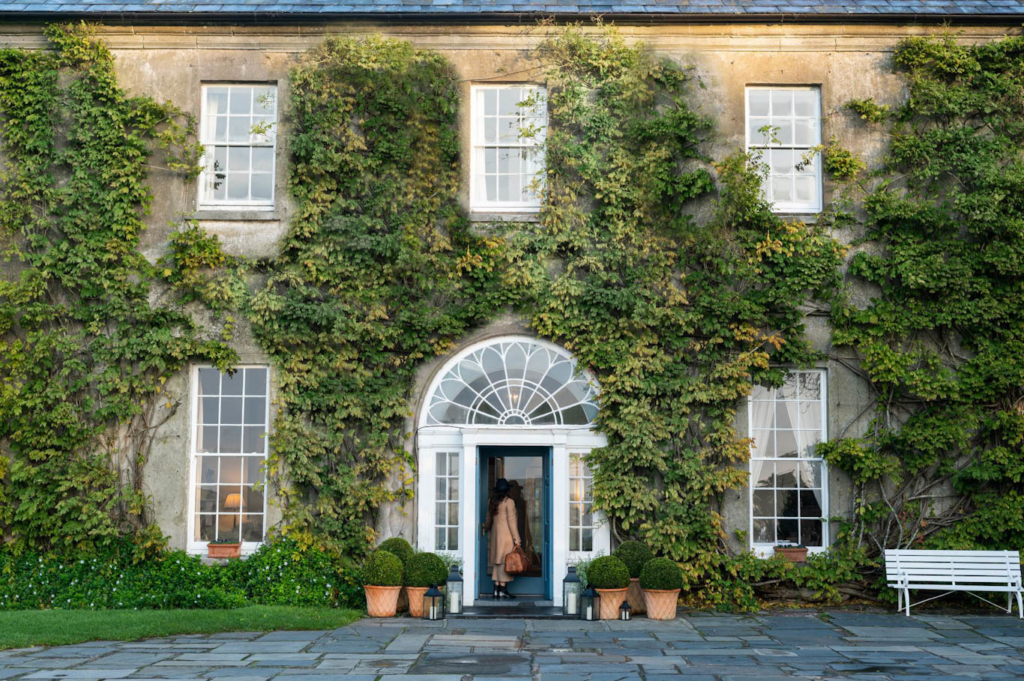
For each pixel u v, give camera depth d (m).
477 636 11.41
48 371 13.93
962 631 11.88
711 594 13.65
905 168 14.59
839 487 14.13
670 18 14.70
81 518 13.55
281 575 13.39
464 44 14.77
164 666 9.20
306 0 14.88
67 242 14.15
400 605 13.43
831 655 10.19
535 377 14.26
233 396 14.23
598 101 14.69
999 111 14.56
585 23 14.73
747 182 14.29
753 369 14.12
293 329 13.93
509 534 13.96
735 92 14.78
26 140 14.27
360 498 13.79
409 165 14.47
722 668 9.43
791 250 14.27
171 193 14.42
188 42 14.70
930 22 14.76
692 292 14.24
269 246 14.34
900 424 14.17
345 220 14.18
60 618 11.63
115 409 13.84
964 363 14.12
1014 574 13.16
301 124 14.51
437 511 14.02
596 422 14.03
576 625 12.36
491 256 14.29
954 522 13.91
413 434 14.13
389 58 14.57
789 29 14.84
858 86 14.82
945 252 14.26
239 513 14.04
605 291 13.99
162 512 13.89
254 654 9.92
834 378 14.27
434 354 14.24
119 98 14.42
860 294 14.33
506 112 14.89
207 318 14.16
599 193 14.43
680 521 13.83
